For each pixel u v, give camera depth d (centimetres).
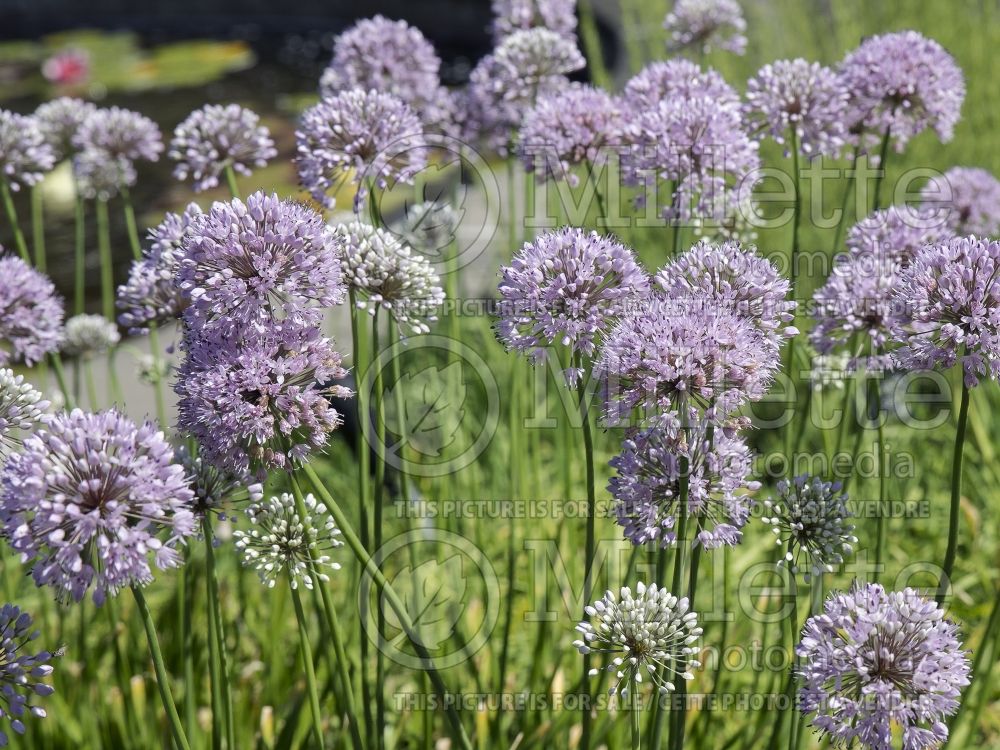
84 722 275
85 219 641
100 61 1124
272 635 285
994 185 303
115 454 172
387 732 282
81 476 170
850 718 171
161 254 218
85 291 543
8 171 290
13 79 1069
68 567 167
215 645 211
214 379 179
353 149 231
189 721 245
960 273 185
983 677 259
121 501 170
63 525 169
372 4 1149
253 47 1117
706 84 259
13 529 169
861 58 257
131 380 421
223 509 197
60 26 1357
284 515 197
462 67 908
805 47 502
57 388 410
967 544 361
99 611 326
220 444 182
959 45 498
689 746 253
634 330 180
